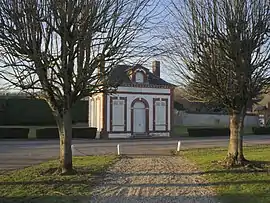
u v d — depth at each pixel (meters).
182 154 22.30
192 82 13.81
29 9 10.36
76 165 15.70
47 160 18.98
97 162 17.27
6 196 9.62
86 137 39.44
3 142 32.62
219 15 12.46
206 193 10.23
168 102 42.31
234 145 14.33
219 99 13.55
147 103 41.34
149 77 41.84
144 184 11.53
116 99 40.06
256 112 58.12
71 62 11.28
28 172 13.33
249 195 9.91
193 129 41.84
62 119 12.61
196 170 14.38
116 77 12.38
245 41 12.34
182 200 9.38
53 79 11.45
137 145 29.62
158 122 41.78
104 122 39.56
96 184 11.41
